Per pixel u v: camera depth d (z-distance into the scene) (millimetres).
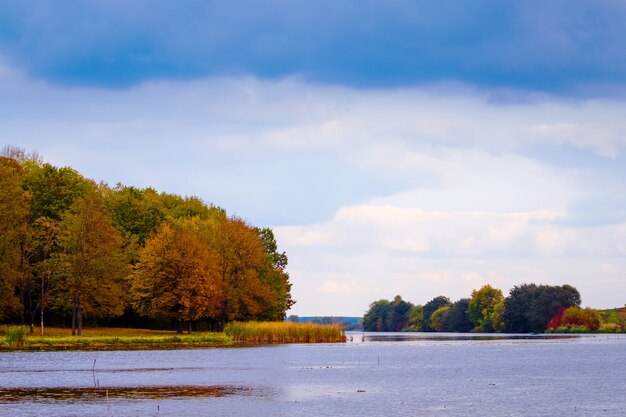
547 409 59844
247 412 57500
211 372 89875
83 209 157250
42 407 59500
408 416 55938
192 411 57875
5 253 143250
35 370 91312
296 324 174250
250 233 191250
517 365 107500
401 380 82062
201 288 167375
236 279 187625
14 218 146500
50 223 160000
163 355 122562
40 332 162750
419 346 175750
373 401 63938
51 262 157000
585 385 77688
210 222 194125
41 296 155750
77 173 183500
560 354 137875
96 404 61250
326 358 120062
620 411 59094
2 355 117875
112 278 159875
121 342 150625
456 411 58531
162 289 167500
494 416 56250
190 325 178375
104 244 157500
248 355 124188
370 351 146750
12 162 168125
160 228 180625
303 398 65688
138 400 63938
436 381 81250
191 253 168125
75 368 94438
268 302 194625
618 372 94562
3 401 62938
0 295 142875
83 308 161375
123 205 187250
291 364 104875
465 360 119062
